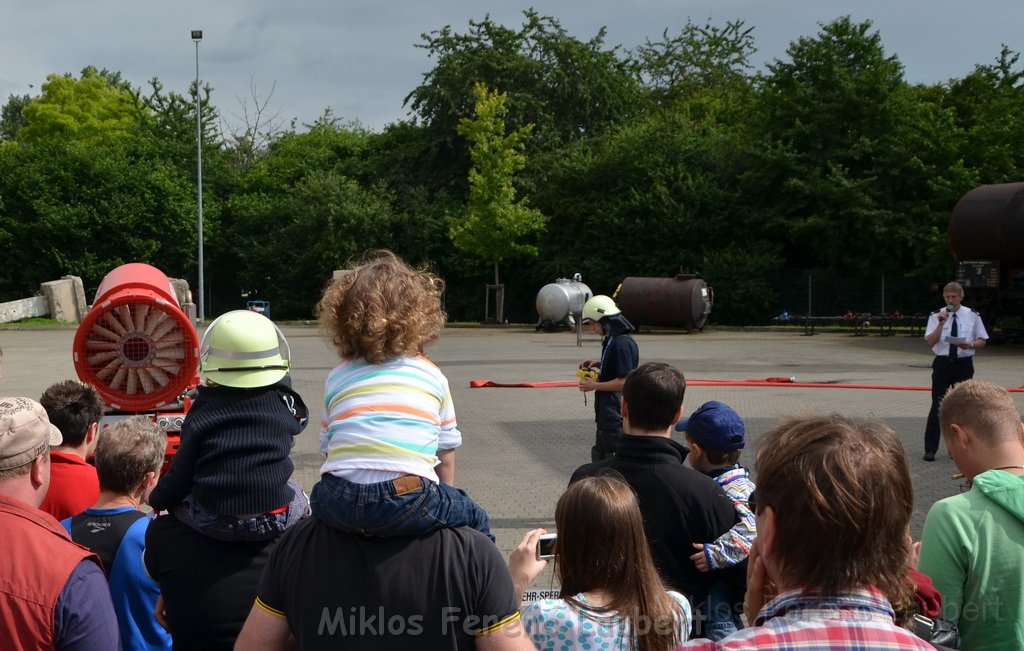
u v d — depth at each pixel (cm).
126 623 346
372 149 5216
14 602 234
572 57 4862
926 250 3600
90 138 6253
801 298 3941
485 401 1475
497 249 4188
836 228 3806
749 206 4109
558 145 4781
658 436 369
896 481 159
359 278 239
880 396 1512
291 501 322
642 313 3375
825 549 155
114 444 359
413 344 237
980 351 2434
